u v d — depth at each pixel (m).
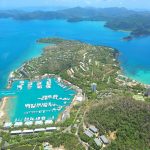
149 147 191.25
